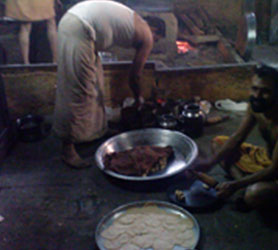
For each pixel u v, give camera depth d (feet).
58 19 12.10
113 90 9.07
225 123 8.46
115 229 4.97
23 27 10.34
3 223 5.42
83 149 7.46
